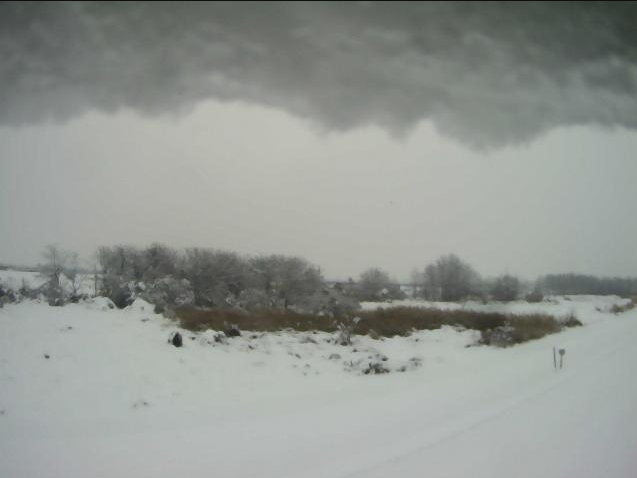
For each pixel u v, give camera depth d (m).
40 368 9.08
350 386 10.20
